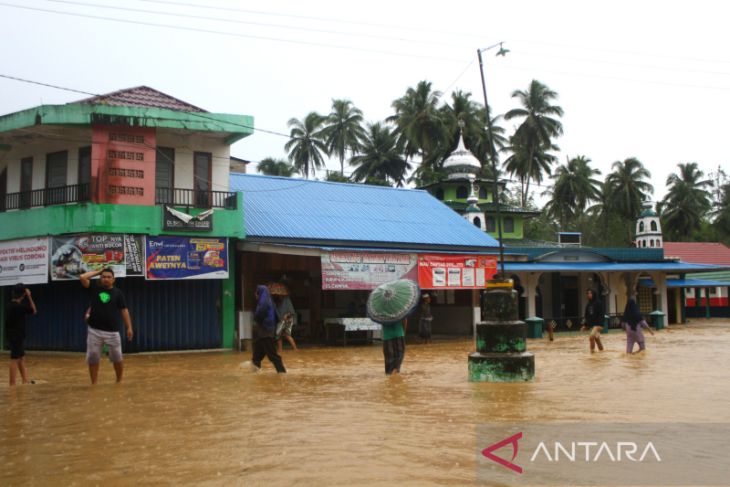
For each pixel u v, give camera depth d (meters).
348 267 23.44
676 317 42.72
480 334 12.47
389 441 6.70
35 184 22.03
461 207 45.31
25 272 20.52
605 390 10.61
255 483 5.25
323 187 29.86
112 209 19.77
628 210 70.12
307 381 12.41
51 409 9.28
